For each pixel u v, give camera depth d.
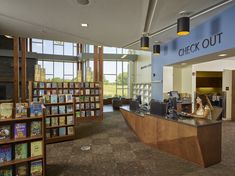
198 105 4.85
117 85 17.55
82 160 4.21
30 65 12.02
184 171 3.64
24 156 3.41
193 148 3.89
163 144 4.68
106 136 6.20
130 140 5.72
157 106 4.91
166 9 3.99
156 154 4.52
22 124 3.41
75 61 16.31
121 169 3.76
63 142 5.56
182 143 4.12
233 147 4.99
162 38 6.42
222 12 4.24
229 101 8.81
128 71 17.36
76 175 3.54
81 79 9.39
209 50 4.74
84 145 5.27
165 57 7.38
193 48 5.45
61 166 3.92
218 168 3.78
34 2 3.70
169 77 7.95
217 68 9.20
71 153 4.65
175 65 7.60
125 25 5.00
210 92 10.12
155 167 3.82
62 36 6.09
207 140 3.84
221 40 4.31
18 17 4.48
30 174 3.41
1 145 3.27
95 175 3.53
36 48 15.10
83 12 4.19
